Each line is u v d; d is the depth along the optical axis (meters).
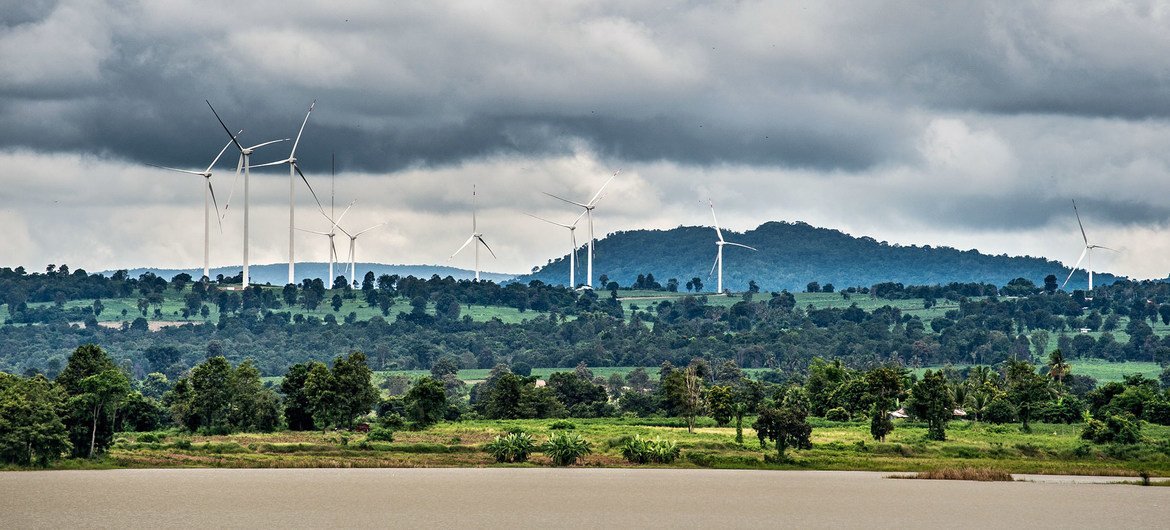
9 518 170.00
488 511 179.50
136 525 166.00
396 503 186.62
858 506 184.62
